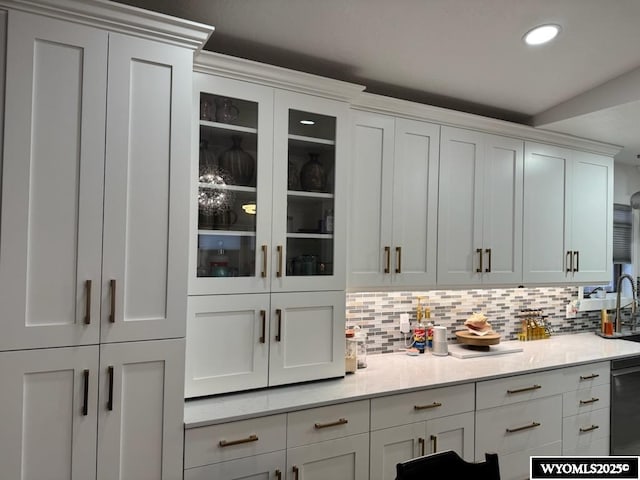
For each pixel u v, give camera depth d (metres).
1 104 1.45
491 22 2.05
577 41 2.22
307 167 2.22
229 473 1.78
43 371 1.49
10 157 1.45
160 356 1.66
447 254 2.70
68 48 1.54
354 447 2.05
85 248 1.55
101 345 1.57
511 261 2.96
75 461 1.53
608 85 2.62
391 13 1.97
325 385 2.20
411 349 2.88
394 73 2.49
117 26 1.60
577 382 2.81
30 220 1.48
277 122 2.12
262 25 2.03
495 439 2.46
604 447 2.92
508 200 2.95
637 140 3.29
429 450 2.24
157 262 1.66
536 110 2.99
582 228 3.30
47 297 1.50
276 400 1.96
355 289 2.42
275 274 2.10
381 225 2.48
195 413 1.80
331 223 2.26
